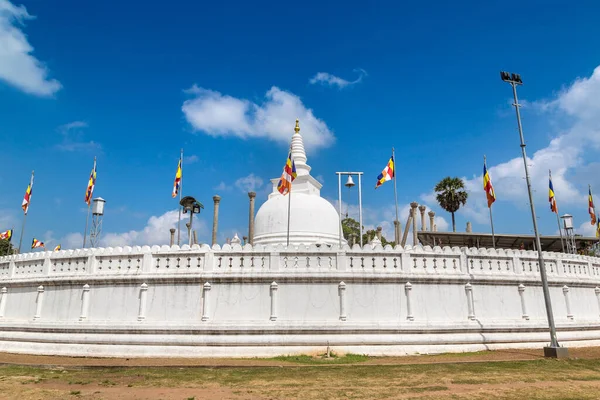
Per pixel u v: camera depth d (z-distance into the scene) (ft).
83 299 90.99
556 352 77.66
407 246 93.15
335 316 86.74
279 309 86.58
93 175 122.52
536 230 85.25
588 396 47.34
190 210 139.95
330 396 47.50
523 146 88.69
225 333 84.12
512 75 91.50
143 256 91.15
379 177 120.88
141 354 82.94
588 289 109.50
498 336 90.99
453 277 92.58
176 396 47.83
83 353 84.64
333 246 90.99
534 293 99.45
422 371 62.44
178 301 87.71
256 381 55.83
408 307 88.89
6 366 68.08
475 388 51.31
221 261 89.61
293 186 145.48
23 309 99.19
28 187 128.26
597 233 146.30
